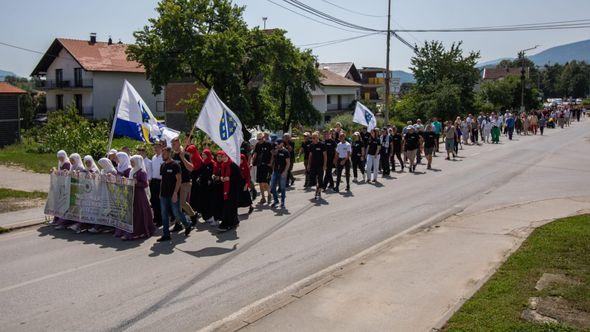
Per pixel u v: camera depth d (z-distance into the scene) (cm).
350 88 6200
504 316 553
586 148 2770
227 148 1030
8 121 3859
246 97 2470
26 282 743
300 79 2733
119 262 836
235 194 1053
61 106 5581
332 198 1417
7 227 1075
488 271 725
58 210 1094
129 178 975
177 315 623
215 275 768
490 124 3184
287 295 684
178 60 2333
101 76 5169
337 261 834
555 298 602
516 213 1158
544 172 1888
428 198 1401
